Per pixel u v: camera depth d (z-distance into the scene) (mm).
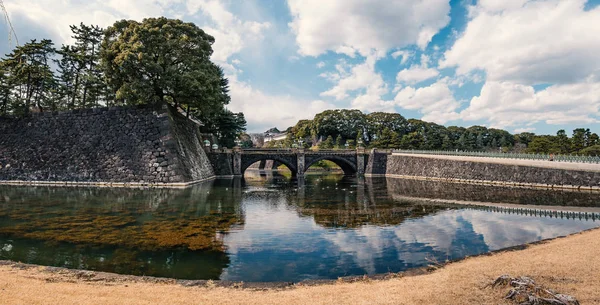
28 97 54656
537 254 13125
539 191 38906
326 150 74125
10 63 52656
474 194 37469
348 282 11172
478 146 112188
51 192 37094
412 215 25031
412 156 66875
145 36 44250
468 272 11148
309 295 9492
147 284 10812
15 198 32281
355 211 26828
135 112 47250
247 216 24500
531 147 71312
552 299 7766
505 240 17688
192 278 12406
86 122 48562
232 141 85375
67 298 8836
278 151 70938
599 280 9641
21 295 8828
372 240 17844
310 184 52188
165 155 44656
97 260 14328
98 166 45750
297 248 16328
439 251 15773
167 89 47312
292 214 25422
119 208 27109
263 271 13172
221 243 17172
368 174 74938
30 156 47969
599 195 34750
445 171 57531
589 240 15219
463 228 20641
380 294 9352
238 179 60844
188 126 55844
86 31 59750
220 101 58750
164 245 16672
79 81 59719
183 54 48500
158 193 36844
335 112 136750
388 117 138000
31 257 14562
